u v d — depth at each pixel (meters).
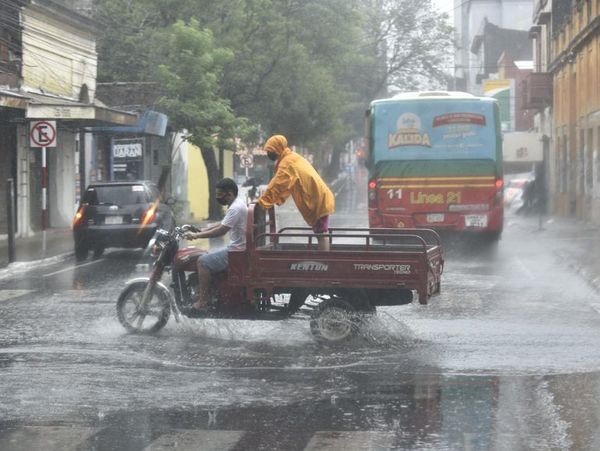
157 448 9.95
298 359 14.55
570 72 60.81
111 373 13.59
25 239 40.41
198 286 16.41
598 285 23.31
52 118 39.31
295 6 60.50
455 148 32.78
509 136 74.94
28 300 21.64
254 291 15.70
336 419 11.06
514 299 21.38
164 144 63.12
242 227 15.95
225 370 13.80
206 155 59.50
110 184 32.09
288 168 15.86
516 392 12.36
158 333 16.66
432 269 15.81
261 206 15.84
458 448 9.85
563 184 64.50
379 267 15.32
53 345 15.78
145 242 31.81
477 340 16.12
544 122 76.19
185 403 11.87
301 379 13.18
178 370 13.80
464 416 11.16
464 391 12.41
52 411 11.50
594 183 52.22
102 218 31.73
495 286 23.78
